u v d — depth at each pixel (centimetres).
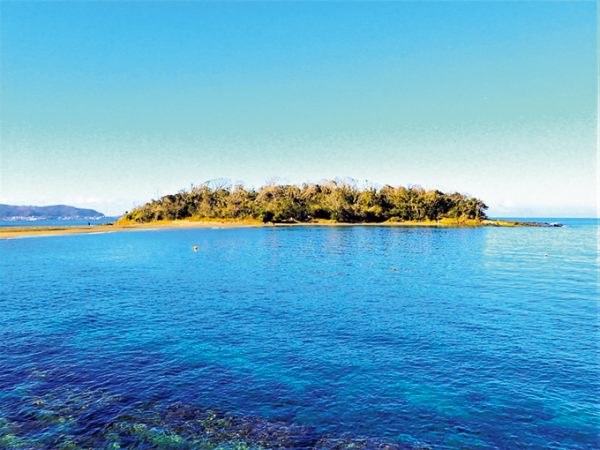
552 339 2188
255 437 1305
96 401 1524
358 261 5678
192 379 1708
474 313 2733
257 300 3161
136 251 7244
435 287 3694
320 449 1244
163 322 2538
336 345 2103
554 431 1332
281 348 2062
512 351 2011
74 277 4322
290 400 1530
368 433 1324
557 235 11881
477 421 1390
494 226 17575
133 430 1341
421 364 1852
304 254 6638
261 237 10981
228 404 1505
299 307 2919
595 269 4822
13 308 2911
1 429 1338
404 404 1498
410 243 8788
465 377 1716
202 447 1258
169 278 4253
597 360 1891
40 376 1738
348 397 1551
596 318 2595
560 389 1608
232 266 5206
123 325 2472
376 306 2945
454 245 8256
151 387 1638
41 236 11175
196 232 13612
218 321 2555
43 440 1283
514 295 3322
